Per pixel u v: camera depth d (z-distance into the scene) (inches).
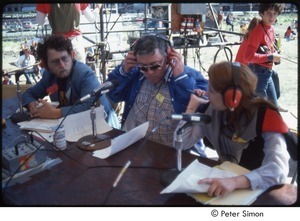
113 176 43.0
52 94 76.8
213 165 44.4
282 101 95.9
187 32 115.9
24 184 41.6
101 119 59.6
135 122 68.2
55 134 50.8
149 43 58.6
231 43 121.7
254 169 42.9
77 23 120.0
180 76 61.0
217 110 46.6
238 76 40.9
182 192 37.0
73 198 38.5
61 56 68.6
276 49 100.7
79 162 46.9
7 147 50.1
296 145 42.6
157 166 45.2
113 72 68.4
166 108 63.1
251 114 43.0
